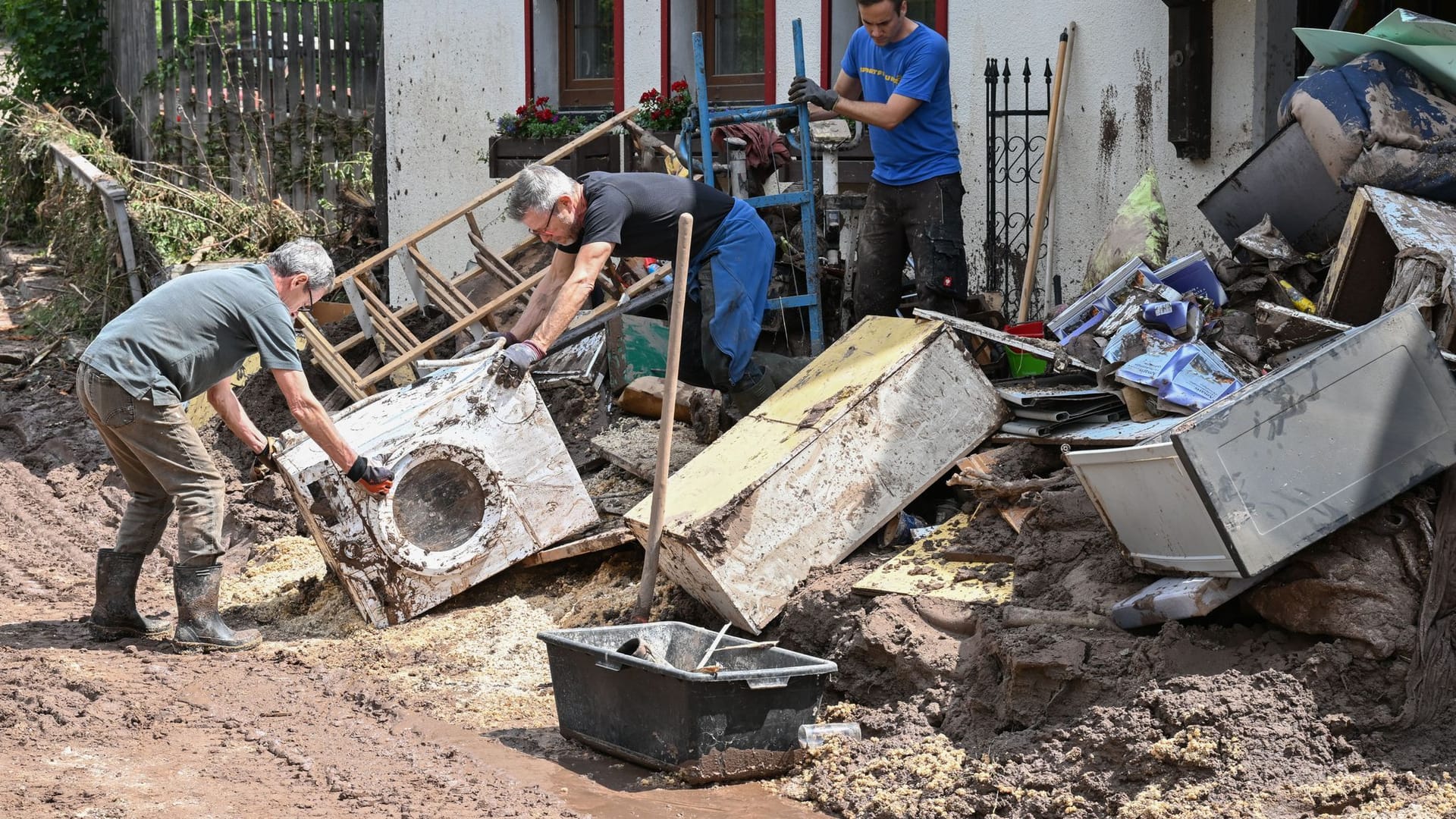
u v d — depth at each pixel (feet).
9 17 58.03
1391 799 11.69
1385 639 12.68
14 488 26.84
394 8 37.60
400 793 13.58
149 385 17.94
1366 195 17.93
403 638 18.89
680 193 20.13
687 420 23.63
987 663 14.49
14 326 38.11
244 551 23.65
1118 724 12.84
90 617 20.17
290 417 26.68
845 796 13.46
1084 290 22.44
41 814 12.81
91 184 40.01
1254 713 12.47
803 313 25.23
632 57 32.76
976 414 18.01
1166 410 16.89
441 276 25.58
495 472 19.54
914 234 22.68
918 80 21.99
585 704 14.93
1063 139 25.88
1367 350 13.16
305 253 18.62
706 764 13.93
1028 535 15.99
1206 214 21.22
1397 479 13.23
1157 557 14.11
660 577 18.75
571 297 18.80
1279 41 22.77
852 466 17.22
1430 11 24.49
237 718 15.93
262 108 52.54
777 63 29.84
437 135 37.06
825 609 16.35
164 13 53.11
